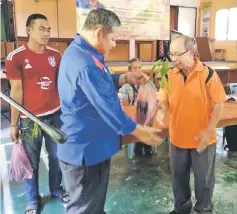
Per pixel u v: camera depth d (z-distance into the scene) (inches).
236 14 282.4
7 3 139.6
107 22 46.1
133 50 186.9
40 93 79.8
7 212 87.3
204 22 318.0
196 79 62.9
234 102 111.3
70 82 46.4
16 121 79.4
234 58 288.2
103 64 48.4
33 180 86.2
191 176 109.3
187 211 78.2
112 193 98.7
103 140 50.8
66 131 49.8
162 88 66.6
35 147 83.3
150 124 60.9
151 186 103.9
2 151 138.6
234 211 86.5
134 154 133.8
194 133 65.9
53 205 90.9
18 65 75.7
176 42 60.8
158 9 150.6
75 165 50.0
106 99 44.6
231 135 134.4
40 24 74.6
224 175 112.0
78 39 48.3
